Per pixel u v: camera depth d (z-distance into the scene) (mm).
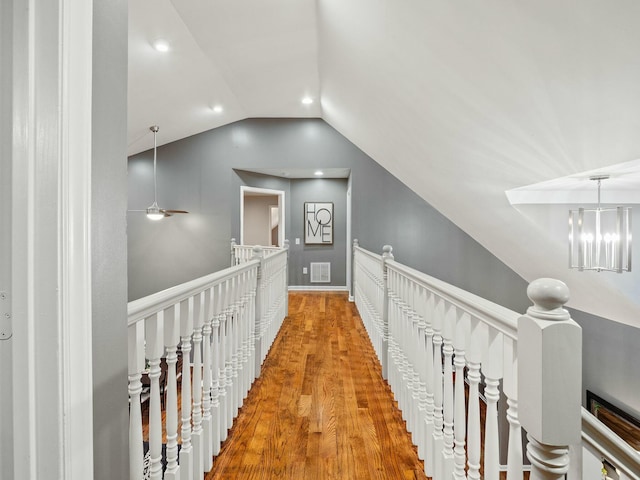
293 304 5812
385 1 2020
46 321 593
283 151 6250
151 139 5871
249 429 1989
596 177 2436
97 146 736
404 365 2072
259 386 2564
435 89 2447
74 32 627
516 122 2078
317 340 3723
